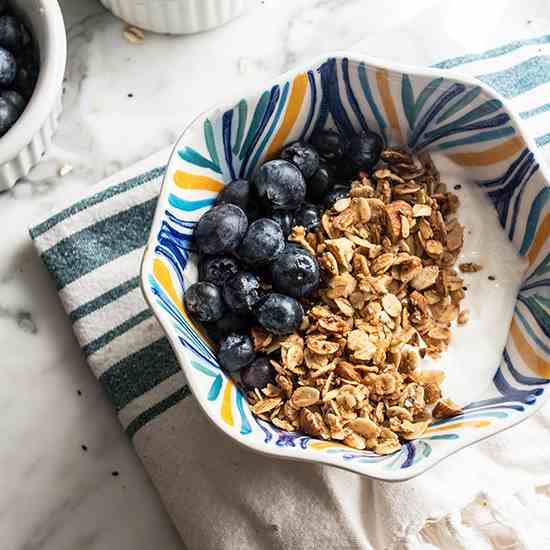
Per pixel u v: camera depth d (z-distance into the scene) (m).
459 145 0.50
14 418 0.53
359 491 0.50
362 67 0.48
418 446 0.46
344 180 0.50
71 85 0.57
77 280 0.52
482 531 0.51
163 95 0.57
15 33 0.53
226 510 0.50
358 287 0.48
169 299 0.46
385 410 0.47
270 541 0.50
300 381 0.47
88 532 0.52
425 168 0.51
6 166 0.53
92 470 0.52
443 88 0.48
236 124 0.48
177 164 0.47
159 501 0.52
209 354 0.47
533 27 0.58
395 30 0.57
